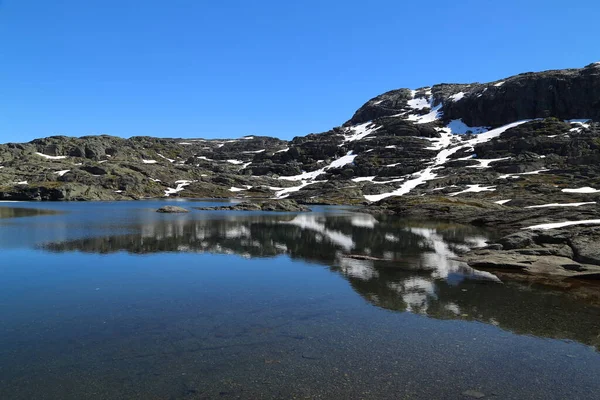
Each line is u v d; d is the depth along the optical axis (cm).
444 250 3906
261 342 1480
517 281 2598
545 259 3111
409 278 2647
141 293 2178
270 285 2402
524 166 14900
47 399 1062
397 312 1894
